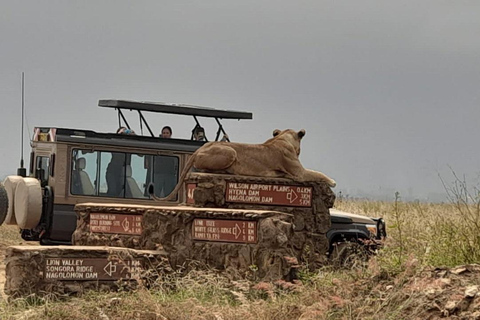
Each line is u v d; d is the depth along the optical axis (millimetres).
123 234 12750
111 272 11227
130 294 10898
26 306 10562
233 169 13477
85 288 11070
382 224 15555
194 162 13633
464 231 11891
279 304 10023
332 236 15055
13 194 17141
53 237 16891
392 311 9266
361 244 15070
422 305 9117
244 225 11742
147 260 11500
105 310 9914
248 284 10859
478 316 8750
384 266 11094
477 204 12195
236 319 9711
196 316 9633
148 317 9773
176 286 11180
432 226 13039
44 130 17484
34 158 17859
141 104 17859
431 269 10109
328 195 13406
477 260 11258
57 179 16734
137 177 17234
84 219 13266
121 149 17109
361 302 9758
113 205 12992
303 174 13797
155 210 12359
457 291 9266
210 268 11859
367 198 26953
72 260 11039
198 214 12016
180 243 12062
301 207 13273
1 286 13477
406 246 12344
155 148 17266
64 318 9828
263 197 13156
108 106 18047
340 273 11703
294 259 11195
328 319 9398
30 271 10844
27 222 16609
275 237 11539
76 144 16844
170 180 17391
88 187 16938
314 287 10664
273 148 13766
